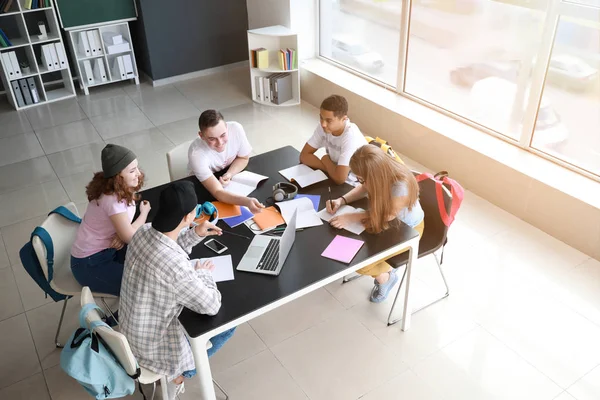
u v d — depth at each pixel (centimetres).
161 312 216
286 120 573
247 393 276
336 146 328
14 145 544
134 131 563
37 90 636
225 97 637
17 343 310
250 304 226
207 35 684
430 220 312
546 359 289
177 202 202
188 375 244
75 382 286
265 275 242
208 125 295
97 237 276
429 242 303
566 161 401
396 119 501
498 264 359
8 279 360
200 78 698
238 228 275
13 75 602
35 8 589
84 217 278
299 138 534
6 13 574
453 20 453
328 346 302
